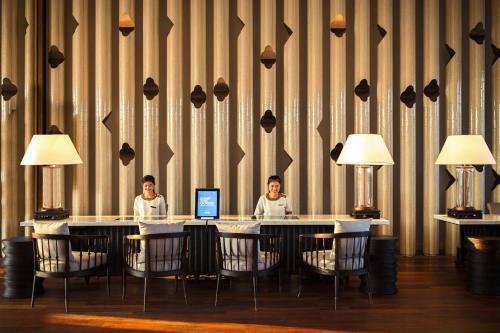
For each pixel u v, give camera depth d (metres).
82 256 5.28
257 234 4.88
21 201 8.09
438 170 8.05
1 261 7.51
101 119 7.99
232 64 8.36
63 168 8.09
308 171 8.13
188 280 6.16
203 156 8.07
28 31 7.93
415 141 8.11
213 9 8.29
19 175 8.08
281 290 5.71
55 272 4.97
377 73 8.28
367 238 5.16
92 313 4.88
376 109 8.38
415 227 8.04
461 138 6.27
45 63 8.16
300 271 5.43
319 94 8.05
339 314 4.85
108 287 5.41
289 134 8.05
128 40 8.01
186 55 8.35
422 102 8.34
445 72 8.25
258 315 4.81
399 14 8.30
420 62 8.38
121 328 4.45
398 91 8.38
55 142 6.32
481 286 5.56
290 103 8.05
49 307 5.08
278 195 6.84
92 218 6.16
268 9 8.05
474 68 8.10
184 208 8.38
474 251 5.61
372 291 5.56
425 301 5.30
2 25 7.90
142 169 8.37
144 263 5.04
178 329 4.42
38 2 8.05
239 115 8.05
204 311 4.94
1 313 4.88
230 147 8.38
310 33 8.09
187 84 8.36
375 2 8.40
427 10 8.05
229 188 8.35
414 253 7.99
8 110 7.90
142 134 8.37
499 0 8.08
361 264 5.17
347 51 8.39
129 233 5.89
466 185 6.37
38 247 5.06
